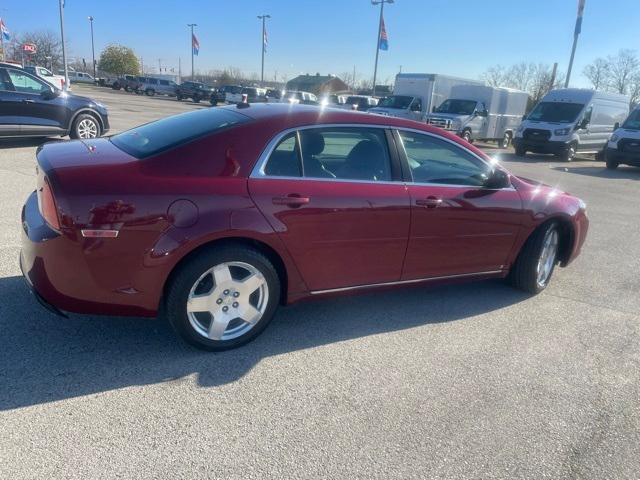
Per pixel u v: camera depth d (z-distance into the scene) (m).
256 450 2.57
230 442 2.61
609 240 7.17
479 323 4.21
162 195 2.99
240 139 3.29
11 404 2.75
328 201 3.46
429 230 3.95
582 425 2.97
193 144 3.20
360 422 2.84
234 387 3.08
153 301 3.12
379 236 3.73
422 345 3.77
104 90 53.12
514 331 4.11
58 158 3.19
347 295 3.84
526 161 18.08
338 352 3.58
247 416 2.82
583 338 4.07
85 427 2.63
